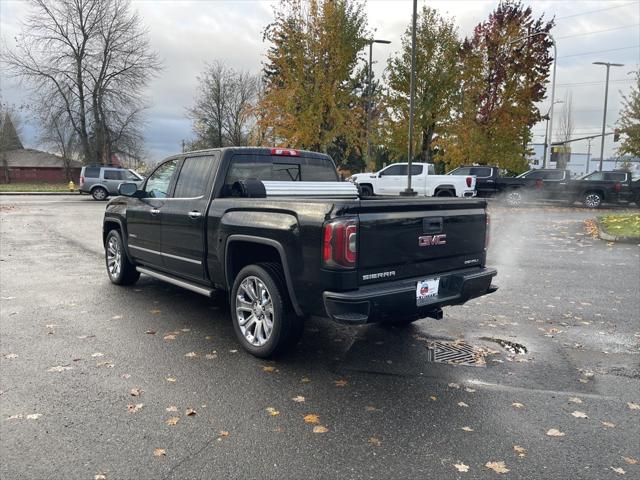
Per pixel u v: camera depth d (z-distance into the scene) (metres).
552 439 3.21
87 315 5.75
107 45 44.16
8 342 4.82
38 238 12.30
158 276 6.13
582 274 8.35
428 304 4.20
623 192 21.83
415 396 3.81
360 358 4.59
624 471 2.87
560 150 53.62
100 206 22.61
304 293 4.00
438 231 4.36
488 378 4.16
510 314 6.03
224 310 6.03
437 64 24.89
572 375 4.24
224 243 4.75
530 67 27.53
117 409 3.53
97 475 2.77
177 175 5.81
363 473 2.83
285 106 22.84
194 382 4.00
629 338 5.19
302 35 22.45
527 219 17.14
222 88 60.06
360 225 3.77
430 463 2.93
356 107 23.78
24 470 2.80
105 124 45.09
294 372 4.24
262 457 2.97
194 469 2.84
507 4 27.89
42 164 62.28
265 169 5.47
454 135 26.77
